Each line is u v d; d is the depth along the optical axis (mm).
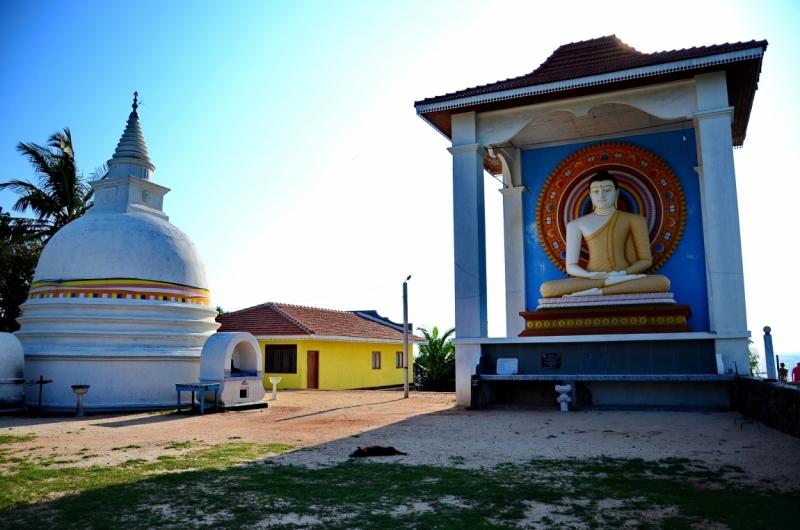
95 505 6242
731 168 14305
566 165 19516
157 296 17766
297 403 18281
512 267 19641
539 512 5812
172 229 19297
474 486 6805
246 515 5844
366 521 5605
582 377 14703
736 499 6078
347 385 29938
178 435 11344
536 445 9477
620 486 6707
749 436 9680
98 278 17297
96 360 16516
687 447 8938
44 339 16969
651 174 18328
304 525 5527
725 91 14633
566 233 18375
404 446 9586
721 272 14102
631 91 15719
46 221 28375
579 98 16203
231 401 16219
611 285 16156
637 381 15047
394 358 34719
